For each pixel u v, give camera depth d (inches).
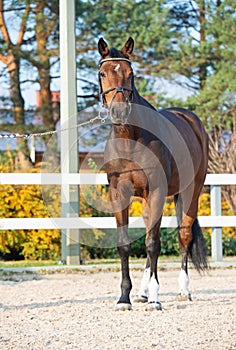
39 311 334.0
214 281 455.2
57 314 323.0
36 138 907.4
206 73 894.4
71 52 536.4
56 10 927.7
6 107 960.9
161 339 258.8
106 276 482.3
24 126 921.5
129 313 321.4
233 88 795.4
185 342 253.0
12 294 401.1
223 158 756.0
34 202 567.8
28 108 974.4
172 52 880.9
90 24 900.0
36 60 932.6
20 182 504.4
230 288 420.2
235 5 845.8
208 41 856.3
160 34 869.2
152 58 887.7
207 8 864.9
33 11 935.7
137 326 285.4
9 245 571.5
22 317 315.9
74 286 435.8
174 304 352.5
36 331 279.6
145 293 360.5
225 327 280.5
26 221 509.7
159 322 294.0
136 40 856.3
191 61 860.0
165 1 893.8
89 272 500.4
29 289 422.9
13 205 563.5
